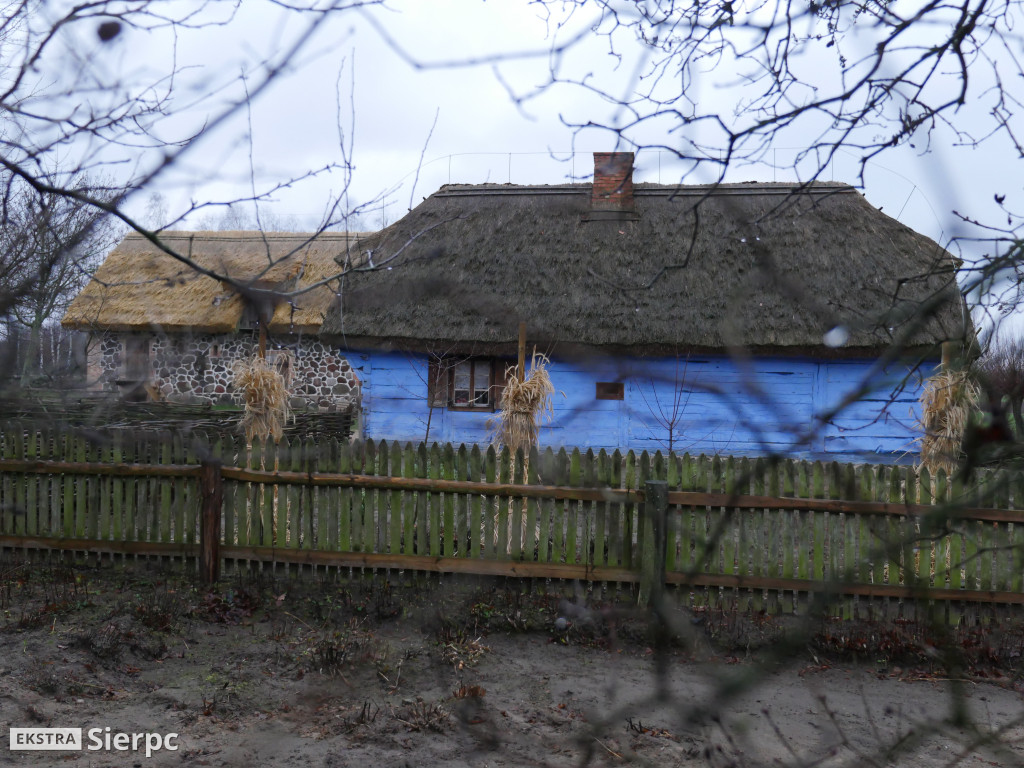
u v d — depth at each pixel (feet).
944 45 7.72
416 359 46.78
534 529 21.27
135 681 16.33
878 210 47.29
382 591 21.22
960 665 6.13
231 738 14.08
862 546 19.88
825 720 15.23
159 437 22.94
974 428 5.93
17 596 20.59
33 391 13.11
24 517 23.36
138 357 57.00
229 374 57.93
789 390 42.06
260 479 22.09
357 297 21.85
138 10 8.50
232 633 18.97
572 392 43.24
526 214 49.80
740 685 4.91
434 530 21.63
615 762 13.12
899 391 7.89
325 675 16.80
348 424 45.88
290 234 46.44
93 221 9.34
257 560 22.18
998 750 7.17
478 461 21.54
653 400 42.45
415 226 49.73
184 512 22.82
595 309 43.16
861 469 20.22
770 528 20.30
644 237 46.80
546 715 15.16
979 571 19.83
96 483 23.09
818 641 18.62
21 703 14.89
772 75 9.41
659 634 6.27
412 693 16.08
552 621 19.76
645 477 20.77
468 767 13.14
